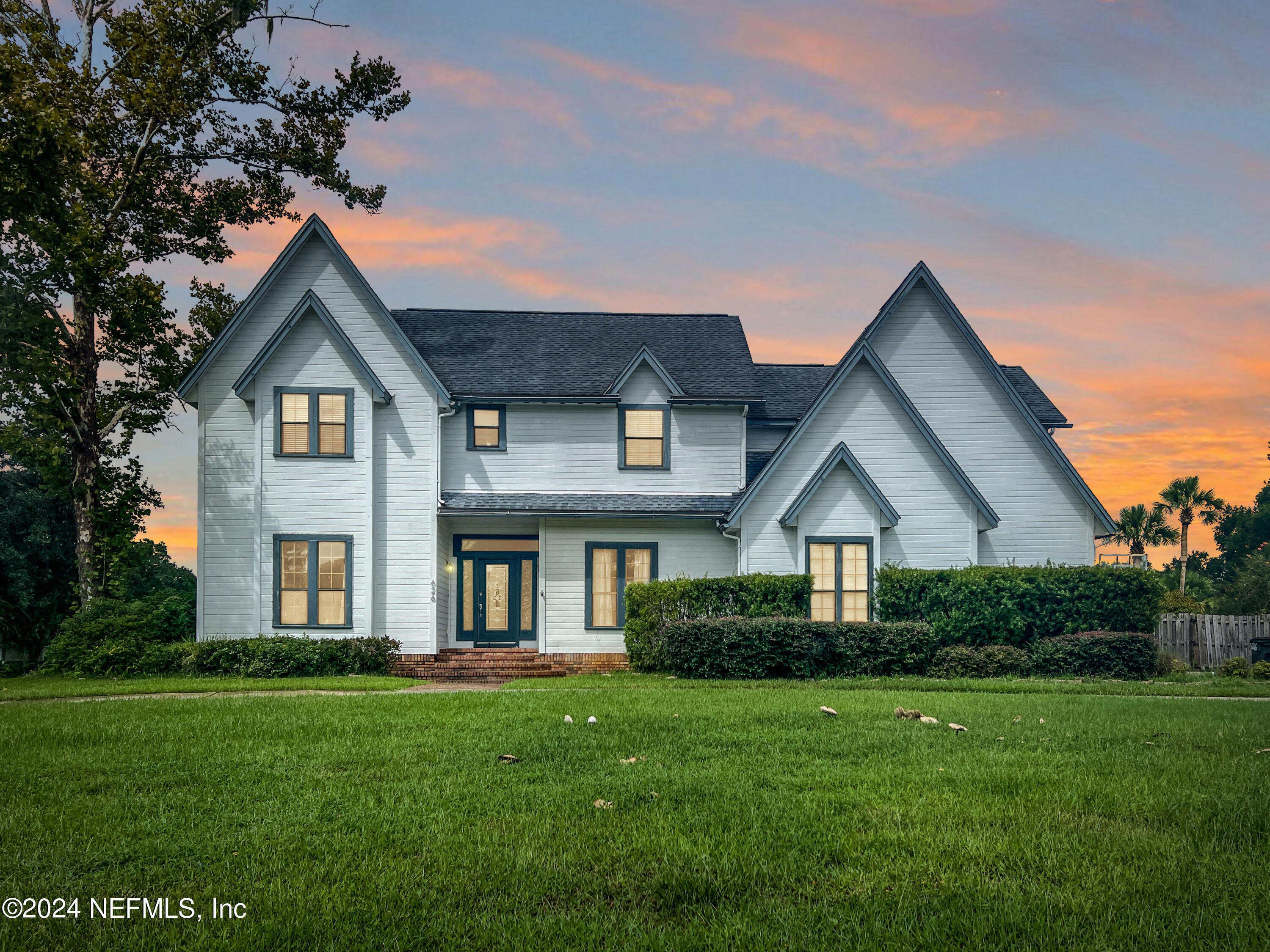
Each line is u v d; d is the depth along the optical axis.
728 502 26.72
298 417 25.20
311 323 25.36
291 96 29.67
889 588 22.95
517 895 5.45
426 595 25.36
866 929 4.94
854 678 20.62
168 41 27.02
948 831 6.59
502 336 29.38
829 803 7.34
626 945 4.75
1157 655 22.45
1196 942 4.76
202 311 30.88
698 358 28.78
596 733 10.62
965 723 11.73
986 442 26.89
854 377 25.92
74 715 12.88
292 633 24.77
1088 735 10.75
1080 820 6.91
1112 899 5.35
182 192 30.02
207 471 25.14
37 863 6.06
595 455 27.08
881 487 25.61
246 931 4.95
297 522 25.00
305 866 5.96
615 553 26.64
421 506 25.61
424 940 4.84
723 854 6.09
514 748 9.66
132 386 29.44
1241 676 25.20
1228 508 69.56
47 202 24.66
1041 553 26.48
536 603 27.64
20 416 28.81
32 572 30.64
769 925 5.00
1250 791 7.75
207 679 21.39
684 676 21.09
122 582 29.47
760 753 9.46
